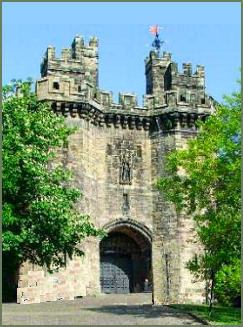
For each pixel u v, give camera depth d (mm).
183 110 46438
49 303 37594
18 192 30078
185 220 44156
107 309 33188
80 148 43625
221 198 29266
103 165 46312
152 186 46812
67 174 32625
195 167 30500
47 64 49875
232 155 29250
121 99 47688
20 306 35375
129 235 48469
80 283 41094
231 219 28234
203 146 30328
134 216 45969
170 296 42781
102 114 46969
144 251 48281
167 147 46344
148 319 27531
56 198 30797
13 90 32844
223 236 28734
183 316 29297
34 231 30219
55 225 30328
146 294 46656
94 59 53656
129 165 47000
